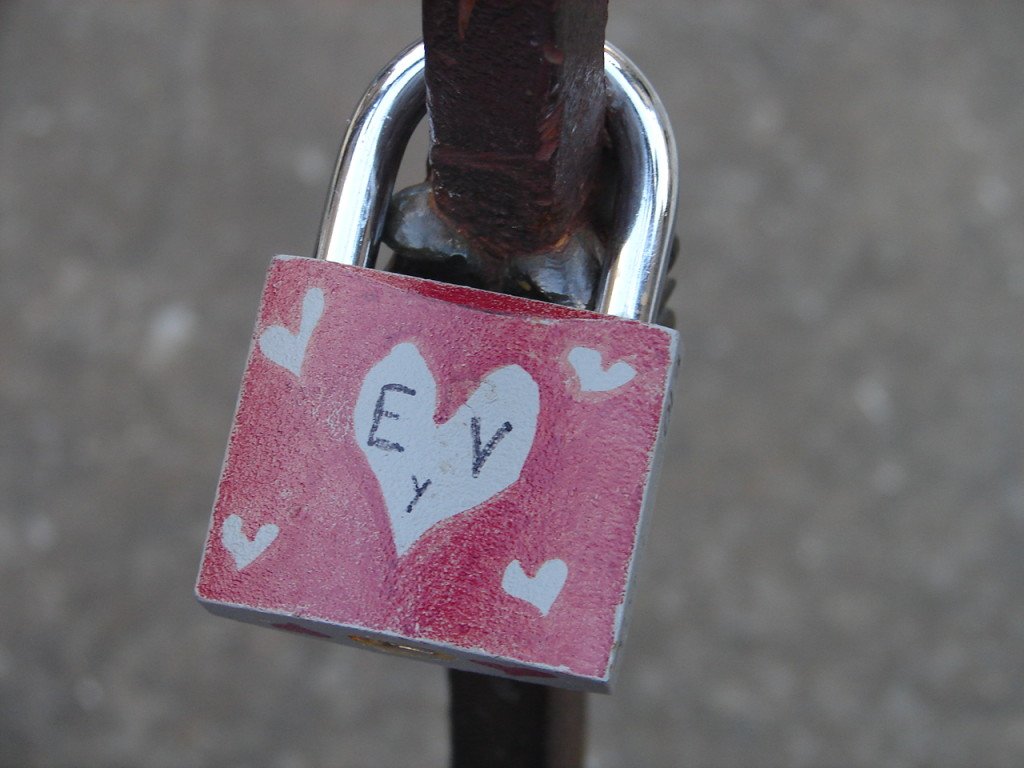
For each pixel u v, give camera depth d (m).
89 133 0.82
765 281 0.77
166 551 0.71
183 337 0.76
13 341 0.76
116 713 0.67
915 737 0.66
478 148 0.24
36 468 0.73
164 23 0.86
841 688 0.67
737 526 0.70
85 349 0.76
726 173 0.80
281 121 0.83
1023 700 0.67
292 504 0.25
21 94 0.84
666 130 0.25
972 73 0.84
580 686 0.25
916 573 0.70
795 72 0.84
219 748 0.67
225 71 0.84
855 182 0.80
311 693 0.68
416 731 0.67
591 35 0.24
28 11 0.86
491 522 0.25
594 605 0.24
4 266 0.78
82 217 0.80
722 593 0.69
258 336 0.25
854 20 0.86
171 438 0.74
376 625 0.25
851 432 0.73
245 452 0.25
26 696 0.68
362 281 0.25
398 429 0.25
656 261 0.25
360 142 0.26
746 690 0.67
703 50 0.84
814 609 0.69
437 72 0.24
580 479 0.25
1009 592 0.69
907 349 0.75
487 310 0.25
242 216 0.80
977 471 0.72
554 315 0.25
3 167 0.81
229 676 0.68
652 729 0.66
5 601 0.69
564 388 0.25
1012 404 0.74
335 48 0.85
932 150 0.81
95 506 0.72
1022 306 0.77
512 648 0.24
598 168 0.26
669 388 0.25
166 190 0.81
